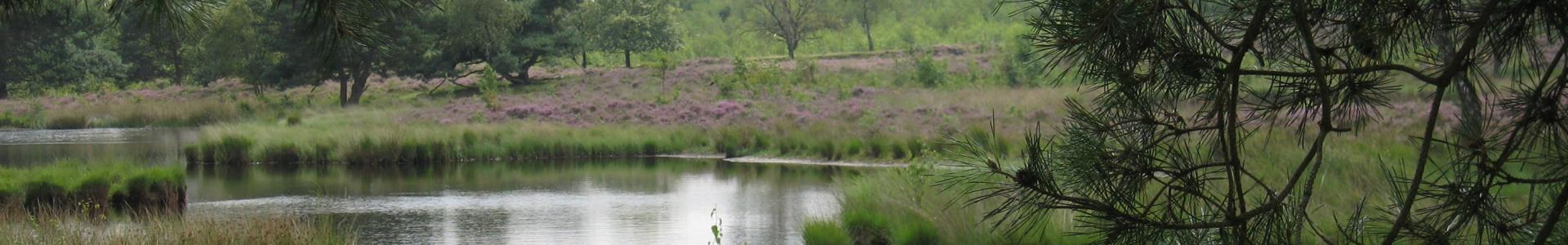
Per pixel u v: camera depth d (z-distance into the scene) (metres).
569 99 39.09
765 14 66.81
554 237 12.38
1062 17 2.27
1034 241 7.43
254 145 24.31
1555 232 2.54
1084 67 2.32
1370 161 10.90
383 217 14.19
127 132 38.28
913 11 82.06
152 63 54.62
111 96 50.59
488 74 41.00
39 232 9.52
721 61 49.06
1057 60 2.31
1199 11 2.32
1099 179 2.44
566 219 13.93
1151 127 2.44
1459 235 2.66
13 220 10.65
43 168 14.91
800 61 42.69
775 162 23.52
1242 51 2.29
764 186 17.86
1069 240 7.28
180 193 15.27
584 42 52.50
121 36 53.84
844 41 65.62
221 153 23.89
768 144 25.77
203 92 50.97
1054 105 26.05
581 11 54.66
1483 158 2.47
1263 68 2.39
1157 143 2.44
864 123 27.28
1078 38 2.25
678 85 41.62
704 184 18.48
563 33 48.88
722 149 26.52
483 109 37.53
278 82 45.22
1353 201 8.22
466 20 44.28
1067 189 2.58
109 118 42.91
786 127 27.45
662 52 43.12
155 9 2.53
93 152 27.62
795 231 12.38
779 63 48.66
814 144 24.27
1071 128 2.50
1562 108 2.36
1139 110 2.43
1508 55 2.40
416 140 24.52
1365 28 2.34
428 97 45.00
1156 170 2.45
